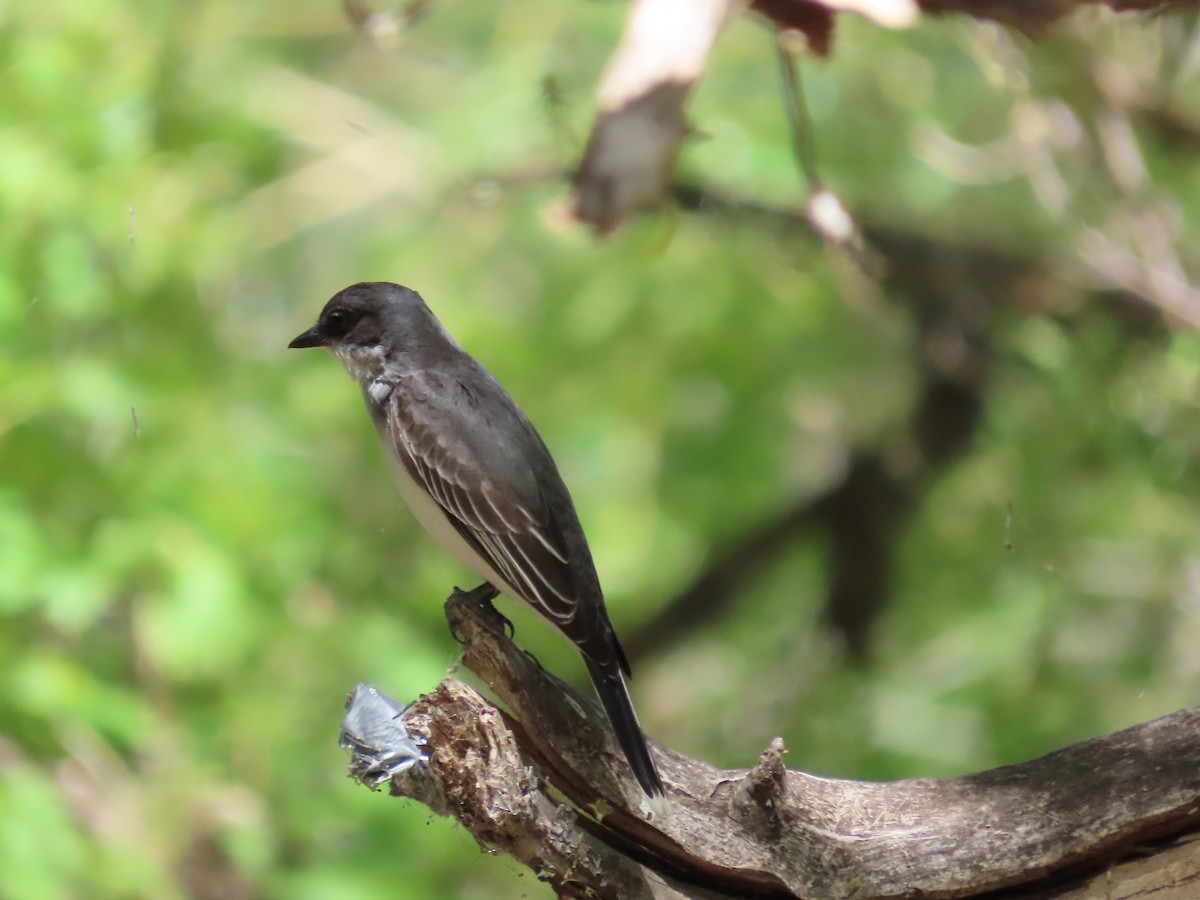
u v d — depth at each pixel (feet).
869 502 52.13
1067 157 42.68
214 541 36.06
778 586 57.47
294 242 62.54
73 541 35.12
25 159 36.29
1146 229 40.70
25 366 35.73
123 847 33.45
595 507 54.44
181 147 42.45
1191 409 45.42
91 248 37.60
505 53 54.03
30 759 33.45
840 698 49.75
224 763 36.01
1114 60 40.34
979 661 49.55
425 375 27.32
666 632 54.29
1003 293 47.85
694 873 20.76
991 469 49.80
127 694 35.12
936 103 49.90
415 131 56.34
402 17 22.85
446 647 41.57
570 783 20.93
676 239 48.14
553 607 25.44
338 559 43.24
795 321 49.52
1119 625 48.03
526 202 50.60
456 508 26.09
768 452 52.90
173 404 38.06
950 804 20.66
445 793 19.47
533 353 50.98
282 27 54.34
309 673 38.17
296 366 48.24
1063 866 20.04
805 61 48.21
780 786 20.51
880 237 48.08
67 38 39.27
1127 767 20.13
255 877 35.58
